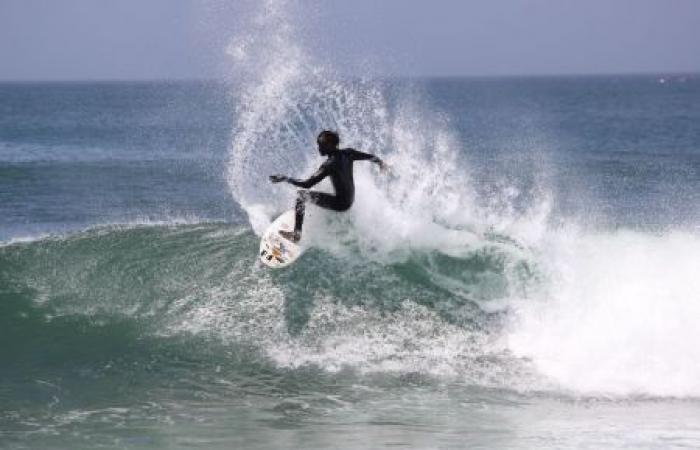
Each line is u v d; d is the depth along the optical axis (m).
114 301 34.34
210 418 25.30
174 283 35.06
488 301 32.91
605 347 30.39
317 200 33.72
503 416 25.69
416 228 35.25
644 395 27.67
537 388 28.12
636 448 22.97
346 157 34.53
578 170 93.12
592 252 36.09
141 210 67.94
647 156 112.19
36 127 177.25
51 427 24.31
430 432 24.12
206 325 32.41
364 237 34.94
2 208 69.56
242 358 30.27
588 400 27.20
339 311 32.59
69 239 39.25
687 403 27.06
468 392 27.73
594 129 175.50
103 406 26.20
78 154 112.12
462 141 124.06
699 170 93.94
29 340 31.59
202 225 41.84
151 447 22.70
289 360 30.12
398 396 27.36
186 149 113.69
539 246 35.78
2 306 33.94
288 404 26.59
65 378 28.52
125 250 37.75
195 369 29.39
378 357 30.36
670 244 37.72
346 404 26.66
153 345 31.23
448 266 34.00
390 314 32.44
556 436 23.88
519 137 135.62
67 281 35.72
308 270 34.22
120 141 129.75
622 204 67.12
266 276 34.53
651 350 30.09
